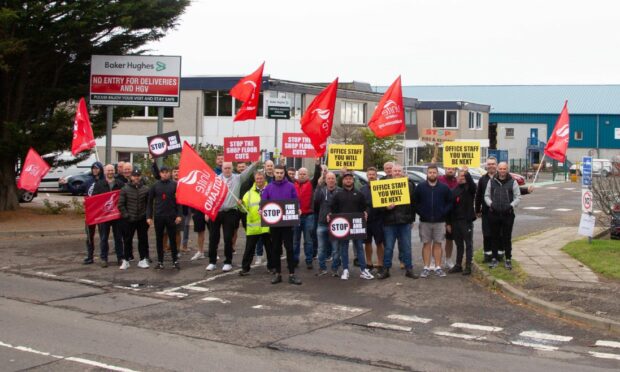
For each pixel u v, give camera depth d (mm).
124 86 20734
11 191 21219
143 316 9523
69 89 20906
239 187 13172
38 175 16812
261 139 38094
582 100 73062
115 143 40469
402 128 15125
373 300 10625
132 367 7164
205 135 39125
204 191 12469
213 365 7262
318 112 14453
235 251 15695
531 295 10477
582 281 11289
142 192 13234
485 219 12727
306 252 13414
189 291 11289
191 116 39250
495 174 12438
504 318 9500
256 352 7793
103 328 8820
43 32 19016
